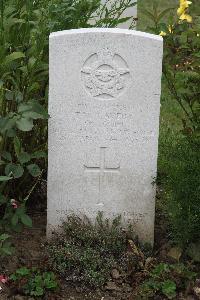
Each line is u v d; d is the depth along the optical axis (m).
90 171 2.56
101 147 2.53
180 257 2.57
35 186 2.88
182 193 2.49
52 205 2.61
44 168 2.92
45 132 2.84
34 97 2.74
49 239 2.65
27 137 2.77
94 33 2.38
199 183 2.47
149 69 2.43
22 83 2.62
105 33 2.38
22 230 2.73
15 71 2.62
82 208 2.61
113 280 2.47
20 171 2.50
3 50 2.49
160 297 2.39
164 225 2.78
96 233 2.57
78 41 2.40
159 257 2.58
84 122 2.49
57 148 2.53
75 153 2.54
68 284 2.46
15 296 2.37
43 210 2.91
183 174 2.52
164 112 4.06
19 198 2.70
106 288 2.44
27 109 2.45
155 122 2.49
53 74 2.44
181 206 2.51
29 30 2.65
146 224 2.63
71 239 2.58
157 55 2.41
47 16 2.64
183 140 2.69
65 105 2.47
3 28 2.54
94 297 2.41
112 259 2.51
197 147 2.62
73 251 2.51
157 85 2.45
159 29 2.83
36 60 2.52
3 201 2.55
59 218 2.63
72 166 2.55
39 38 2.55
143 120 2.49
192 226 2.46
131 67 2.43
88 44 2.40
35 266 2.51
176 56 2.84
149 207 2.61
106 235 2.58
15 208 2.63
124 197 2.60
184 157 2.58
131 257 2.52
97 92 2.45
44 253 2.56
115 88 2.45
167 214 2.75
